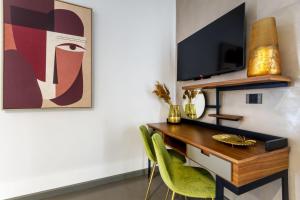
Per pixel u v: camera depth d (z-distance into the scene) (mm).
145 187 2086
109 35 2143
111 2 2146
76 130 1997
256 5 1444
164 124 2234
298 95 1164
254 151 1099
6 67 1638
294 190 1184
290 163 1201
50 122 1866
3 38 1625
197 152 1292
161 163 1208
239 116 1566
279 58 1174
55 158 1901
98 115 2107
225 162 1025
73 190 1991
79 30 1930
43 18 1772
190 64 2094
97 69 2086
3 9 1622
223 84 1439
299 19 1162
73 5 1902
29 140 1776
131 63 2285
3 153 1677
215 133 1652
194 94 2199
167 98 2328
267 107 1353
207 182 1273
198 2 2123
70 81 1897
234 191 976
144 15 2363
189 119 2277
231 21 1536
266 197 1373
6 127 1679
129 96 2285
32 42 1729
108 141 2176
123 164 2273
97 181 2123
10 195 1715
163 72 2504
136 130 2340
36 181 1818
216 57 1703
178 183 1259
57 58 1834
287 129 1224
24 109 1742
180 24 2486
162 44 2490
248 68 1292
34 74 1742
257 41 1227
